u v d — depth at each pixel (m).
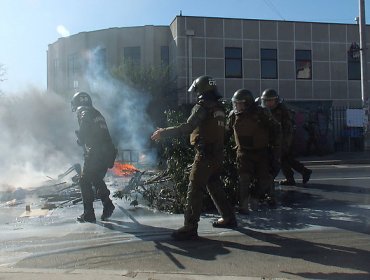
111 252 5.24
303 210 7.29
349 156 19.94
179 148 7.28
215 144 5.64
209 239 5.70
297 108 23.70
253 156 6.73
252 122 6.56
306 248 5.29
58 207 8.05
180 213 7.30
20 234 6.10
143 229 6.28
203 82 5.62
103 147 6.67
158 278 4.31
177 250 5.28
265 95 8.23
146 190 7.94
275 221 6.57
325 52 30.17
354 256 4.98
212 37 28.38
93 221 6.77
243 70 28.88
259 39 29.19
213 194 6.18
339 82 30.31
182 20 27.97
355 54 22.03
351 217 6.81
